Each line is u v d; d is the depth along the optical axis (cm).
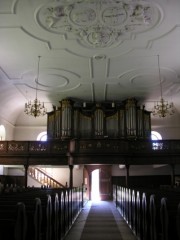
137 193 734
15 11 900
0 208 393
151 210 534
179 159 1639
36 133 2266
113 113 1859
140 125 1830
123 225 954
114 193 1864
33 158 1661
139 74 1449
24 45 1127
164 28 1012
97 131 1817
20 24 973
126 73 1437
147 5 891
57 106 2017
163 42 1109
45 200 541
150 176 2180
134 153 1644
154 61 1291
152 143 1658
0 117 1909
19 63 1307
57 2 872
